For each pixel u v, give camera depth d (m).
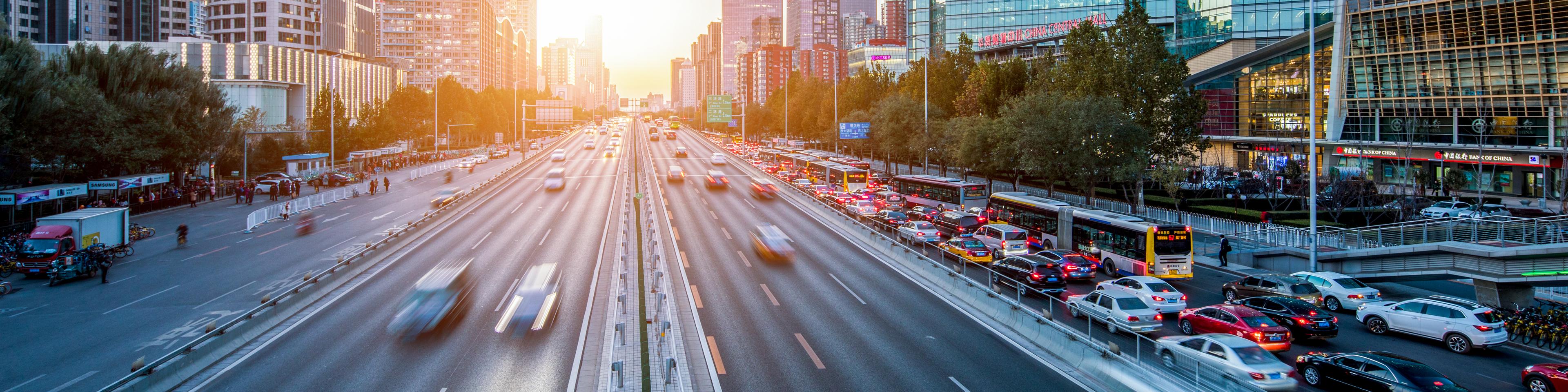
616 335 22.75
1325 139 73.81
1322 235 36.84
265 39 153.88
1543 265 25.20
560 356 20.95
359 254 33.97
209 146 66.94
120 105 56.62
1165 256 33.06
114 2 150.12
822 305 27.55
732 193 71.00
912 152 76.31
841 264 36.31
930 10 165.50
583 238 43.78
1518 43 60.50
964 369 20.05
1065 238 39.16
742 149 127.62
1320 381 18.83
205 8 155.88
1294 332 23.33
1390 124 69.75
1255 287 29.19
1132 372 18.25
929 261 33.19
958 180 63.56
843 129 88.69
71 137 50.28
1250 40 83.31
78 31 143.62
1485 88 63.09
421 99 140.25
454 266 33.31
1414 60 66.62
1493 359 21.50
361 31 184.38
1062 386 18.70
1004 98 63.62
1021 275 30.30
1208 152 85.44
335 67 152.62
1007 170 58.81
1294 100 77.50
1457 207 50.97
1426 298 24.02
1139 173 45.75
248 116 89.69
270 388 18.41
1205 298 30.12
